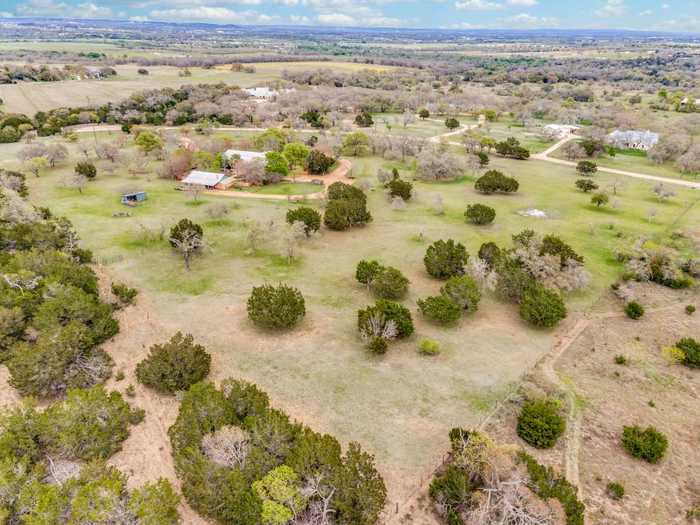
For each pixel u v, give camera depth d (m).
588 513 24.50
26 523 20.77
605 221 69.00
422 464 27.30
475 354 37.84
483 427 30.25
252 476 23.84
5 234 50.53
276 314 39.00
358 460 24.44
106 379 34.03
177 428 26.70
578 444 29.14
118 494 21.78
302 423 28.86
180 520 23.50
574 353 38.50
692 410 32.44
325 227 64.81
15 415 26.62
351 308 44.28
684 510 24.95
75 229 60.94
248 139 113.31
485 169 99.69
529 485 23.77
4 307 37.53
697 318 44.47
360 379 34.53
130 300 44.22
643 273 50.69
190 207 71.00
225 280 49.03
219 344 38.38
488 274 47.38
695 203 78.31
